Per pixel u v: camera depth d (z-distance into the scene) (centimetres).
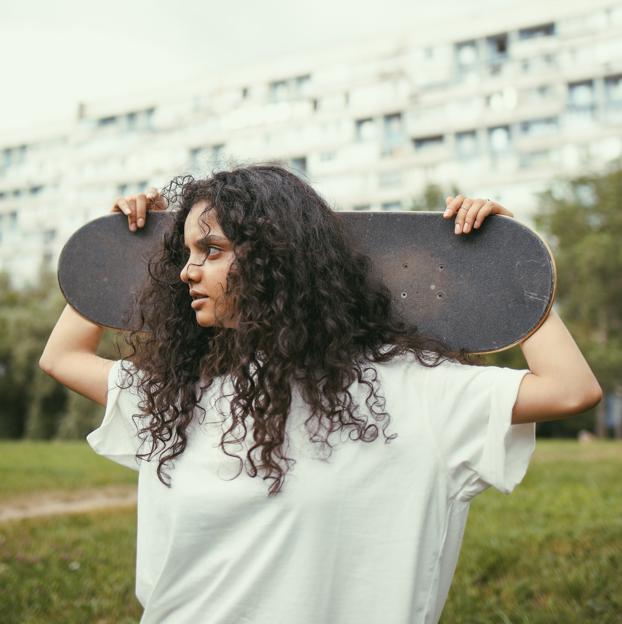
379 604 119
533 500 573
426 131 4647
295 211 134
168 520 128
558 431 2995
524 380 124
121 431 145
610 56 4294
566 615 273
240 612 119
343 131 4919
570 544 385
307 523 120
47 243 5900
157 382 137
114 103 5778
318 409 123
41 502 704
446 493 125
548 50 4416
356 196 4812
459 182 4519
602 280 2514
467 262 138
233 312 132
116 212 161
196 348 141
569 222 2777
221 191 133
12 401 2856
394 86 4809
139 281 157
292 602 117
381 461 122
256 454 122
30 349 2700
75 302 159
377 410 125
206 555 124
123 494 757
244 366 126
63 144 5962
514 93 4472
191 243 133
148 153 5603
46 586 337
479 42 4612
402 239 143
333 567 119
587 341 2572
